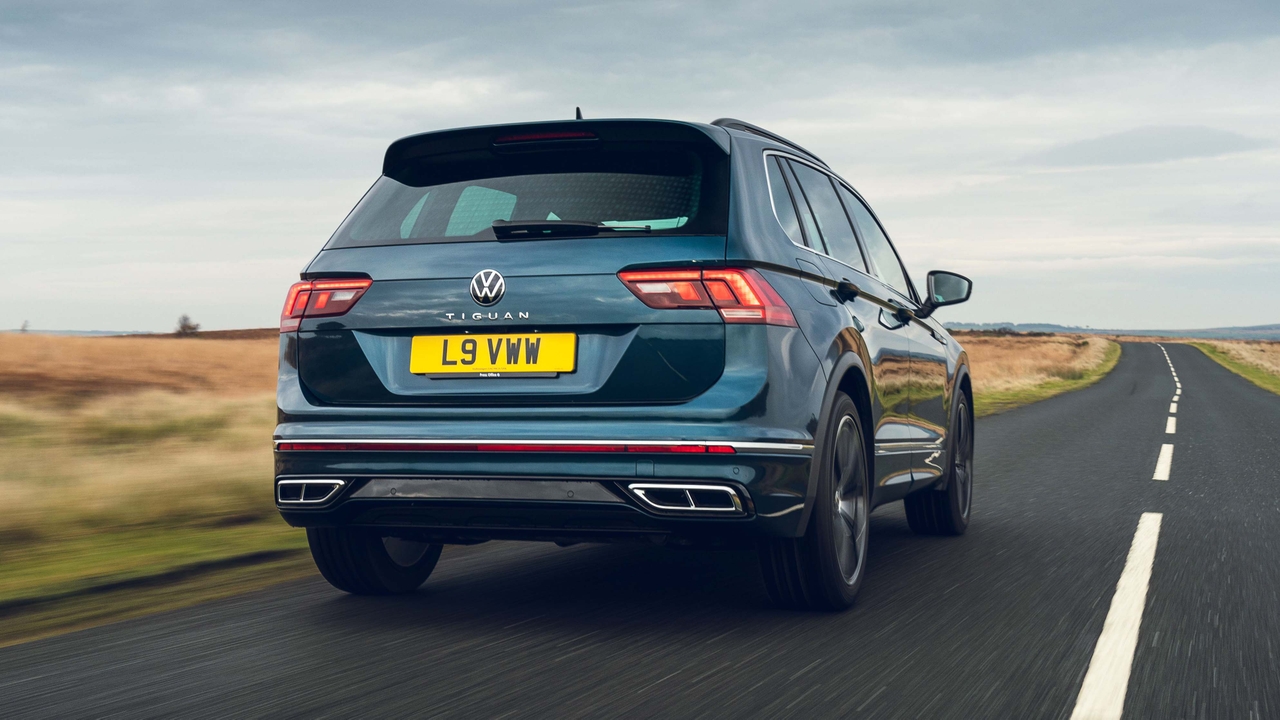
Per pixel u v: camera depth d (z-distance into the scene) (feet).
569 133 12.91
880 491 15.76
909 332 17.75
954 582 15.83
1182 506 24.26
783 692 10.16
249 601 14.60
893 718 9.43
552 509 11.87
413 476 12.20
